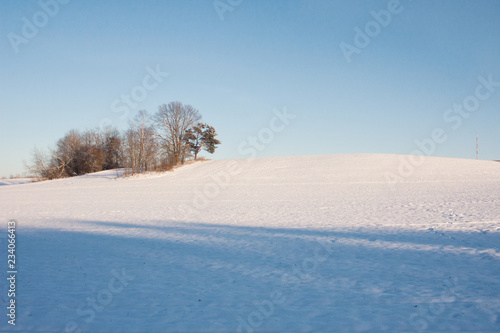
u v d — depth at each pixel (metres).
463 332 5.00
